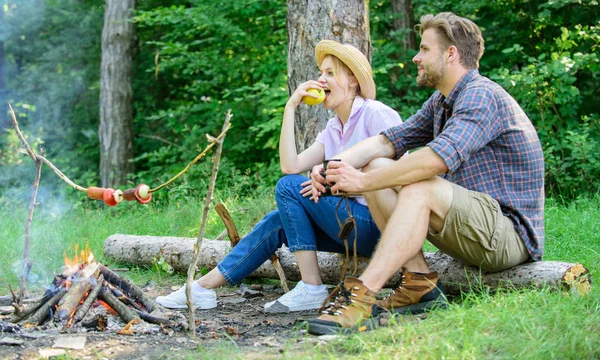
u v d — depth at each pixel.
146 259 5.20
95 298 3.53
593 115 8.28
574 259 4.50
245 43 11.13
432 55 3.48
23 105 13.29
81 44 13.48
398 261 3.17
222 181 9.99
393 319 3.04
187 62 11.73
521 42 9.36
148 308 3.64
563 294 3.29
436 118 3.60
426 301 3.39
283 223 3.85
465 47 3.46
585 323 2.88
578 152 7.38
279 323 3.58
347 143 3.93
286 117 3.94
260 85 9.63
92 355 2.95
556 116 8.04
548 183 7.78
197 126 11.29
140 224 6.90
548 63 8.00
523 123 3.46
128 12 12.19
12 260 5.46
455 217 3.25
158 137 12.25
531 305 3.12
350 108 3.90
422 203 3.18
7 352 2.95
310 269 3.84
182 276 5.05
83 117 13.45
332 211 3.70
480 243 3.34
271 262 4.31
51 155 13.11
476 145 3.27
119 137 12.09
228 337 3.04
